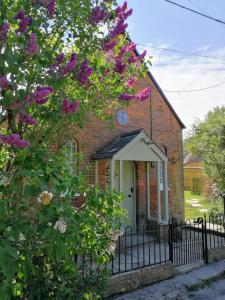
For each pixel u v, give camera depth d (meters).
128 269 6.25
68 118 3.88
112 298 5.57
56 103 3.65
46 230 2.77
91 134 9.20
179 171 11.69
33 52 3.15
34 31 3.55
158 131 11.17
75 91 4.42
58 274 3.99
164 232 9.20
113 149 8.92
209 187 15.87
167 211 9.70
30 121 3.14
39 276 3.85
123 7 4.61
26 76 3.29
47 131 3.95
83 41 4.49
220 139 14.23
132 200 10.48
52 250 3.02
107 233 3.89
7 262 2.34
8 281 2.62
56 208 2.86
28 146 2.93
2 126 4.01
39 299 3.82
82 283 4.28
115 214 3.95
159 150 9.62
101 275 4.66
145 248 8.48
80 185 3.53
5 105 3.14
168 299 5.66
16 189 2.94
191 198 25.50
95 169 9.16
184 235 9.72
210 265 7.52
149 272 6.32
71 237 3.00
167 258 7.40
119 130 10.02
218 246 8.12
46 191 2.79
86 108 4.78
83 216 3.27
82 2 4.32
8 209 2.80
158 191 9.80
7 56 2.97
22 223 2.66
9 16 3.35
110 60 4.72
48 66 3.51
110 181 8.58
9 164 3.38
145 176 10.69
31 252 3.12
